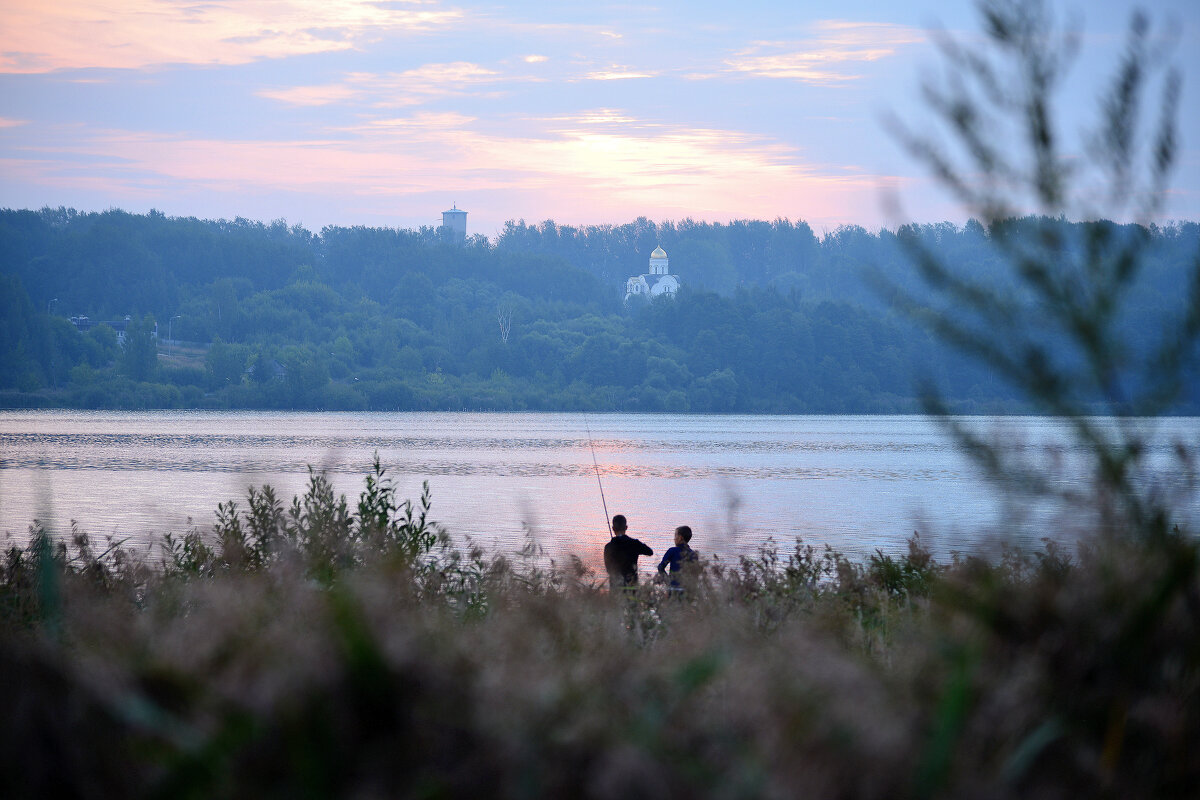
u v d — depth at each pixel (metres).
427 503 28.92
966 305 11.86
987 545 11.97
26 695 8.90
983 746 9.29
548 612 14.36
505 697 9.01
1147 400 11.26
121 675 9.29
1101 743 9.66
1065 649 10.00
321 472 27.92
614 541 34.81
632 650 13.89
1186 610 10.29
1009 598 10.62
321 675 8.74
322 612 10.68
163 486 169.00
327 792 8.24
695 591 21.36
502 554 23.58
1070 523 11.39
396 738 8.58
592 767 8.33
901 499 157.12
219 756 8.23
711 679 10.16
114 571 22.62
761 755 8.51
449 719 8.62
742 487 184.50
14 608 17.20
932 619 12.72
